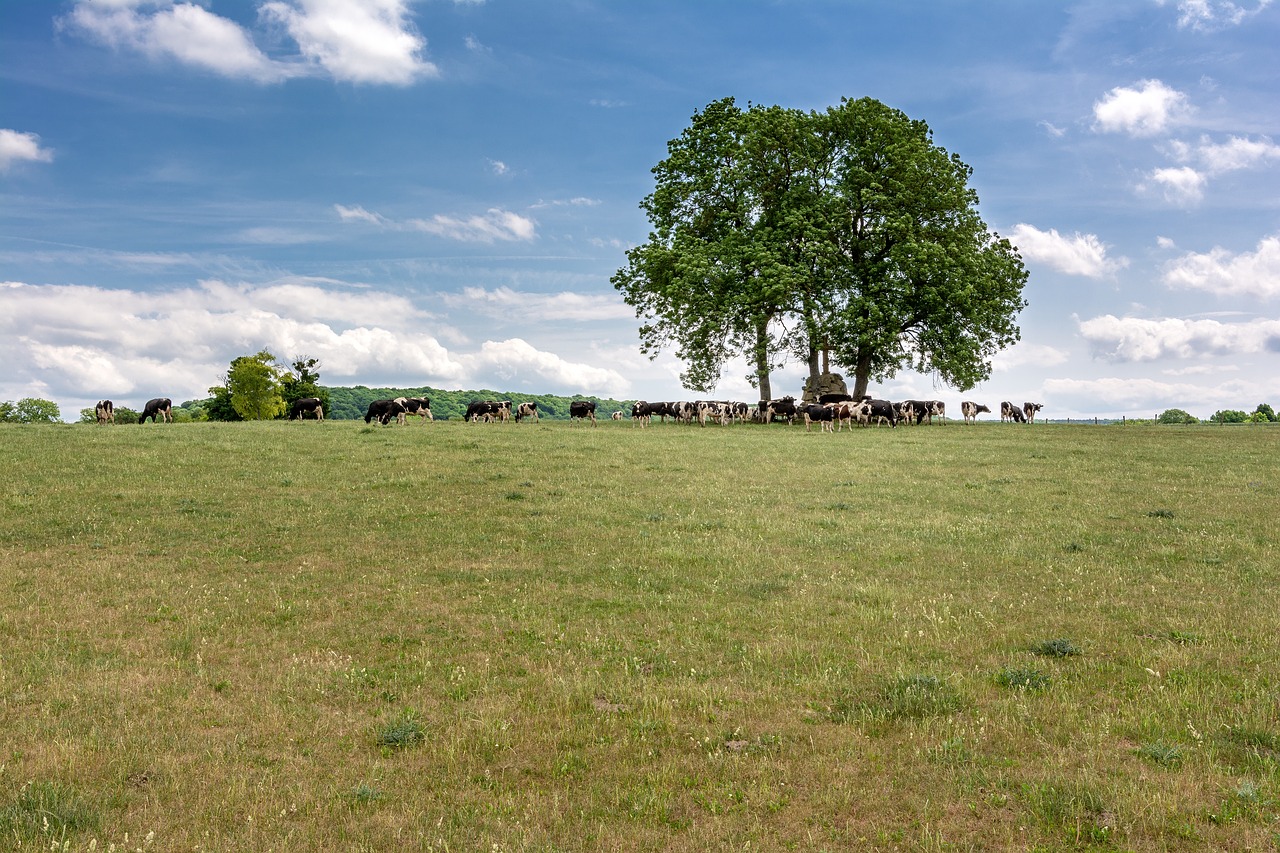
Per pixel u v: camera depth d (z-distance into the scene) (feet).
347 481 86.89
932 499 80.48
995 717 30.58
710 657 37.65
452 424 162.71
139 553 57.52
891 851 22.26
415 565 55.11
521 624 42.75
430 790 25.68
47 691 33.53
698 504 77.46
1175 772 26.11
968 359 175.01
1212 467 103.40
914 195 177.17
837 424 163.32
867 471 99.14
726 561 56.13
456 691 33.68
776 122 179.52
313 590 49.01
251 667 36.73
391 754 28.14
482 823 23.59
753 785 25.81
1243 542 60.44
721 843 22.65
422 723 30.48
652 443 127.03
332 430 136.67
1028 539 62.69
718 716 31.04
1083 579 51.06
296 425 146.92
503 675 35.68
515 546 60.64
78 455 97.35
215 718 30.96
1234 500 79.10
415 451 110.32
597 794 25.32
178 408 430.61
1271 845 22.17
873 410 169.99
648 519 70.44
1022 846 22.44
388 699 33.04
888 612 44.11
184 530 64.39
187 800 24.88
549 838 22.72
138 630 41.68
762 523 68.69
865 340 169.58
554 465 100.94
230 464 95.50
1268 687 33.04
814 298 178.81
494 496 80.18
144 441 113.09
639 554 58.23
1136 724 29.66
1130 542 61.31
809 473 97.14
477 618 43.78
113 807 24.41
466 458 104.94
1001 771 26.37
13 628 41.55
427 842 22.56
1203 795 24.77
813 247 169.68
